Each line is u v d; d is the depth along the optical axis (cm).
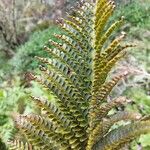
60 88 149
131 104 482
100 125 141
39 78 150
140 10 843
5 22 1102
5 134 409
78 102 148
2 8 1095
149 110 486
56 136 155
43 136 157
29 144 164
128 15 827
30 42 948
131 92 522
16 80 681
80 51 147
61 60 148
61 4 1120
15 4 1116
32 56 899
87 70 146
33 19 1141
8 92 558
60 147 156
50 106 151
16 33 1112
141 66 609
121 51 141
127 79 552
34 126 155
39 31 1010
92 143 144
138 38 733
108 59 137
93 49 144
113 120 143
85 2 147
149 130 135
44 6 1145
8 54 1090
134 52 639
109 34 134
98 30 134
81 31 144
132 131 139
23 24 1139
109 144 141
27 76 157
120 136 141
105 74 139
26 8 1141
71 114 150
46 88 150
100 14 134
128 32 754
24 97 515
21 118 158
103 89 140
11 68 932
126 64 581
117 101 143
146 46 671
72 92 149
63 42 158
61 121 151
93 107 142
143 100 504
